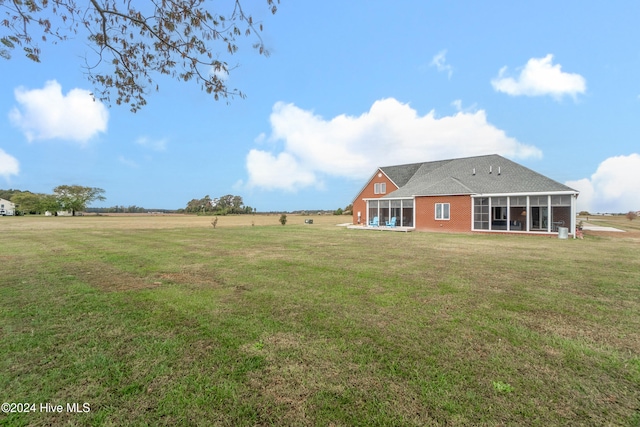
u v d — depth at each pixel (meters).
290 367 3.25
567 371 3.20
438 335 4.09
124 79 5.18
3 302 5.57
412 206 26.48
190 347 3.72
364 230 26.22
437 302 5.55
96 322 4.58
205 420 2.42
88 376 3.06
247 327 4.37
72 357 3.46
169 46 4.77
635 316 4.86
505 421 2.41
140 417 2.46
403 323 4.52
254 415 2.48
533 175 23.02
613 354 3.59
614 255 11.33
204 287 6.66
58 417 2.45
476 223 22.55
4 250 12.98
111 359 3.41
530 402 2.66
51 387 2.87
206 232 24.09
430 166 34.66
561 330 4.29
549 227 19.86
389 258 10.59
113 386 2.89
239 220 57.97
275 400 2.68
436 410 2.54
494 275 7.83
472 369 3.22
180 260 10.24
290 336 4.05
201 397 2.72
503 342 3.89
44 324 4.49
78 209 96.56
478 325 4.45
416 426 2.35
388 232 23.59
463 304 5.44
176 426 2.36
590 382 2.99
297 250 12.79
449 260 10.16
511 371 3.18
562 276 7.73
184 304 5.45
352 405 2.61
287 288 6.55
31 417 2.44
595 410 2.56
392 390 2.83
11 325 4.45
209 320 4.66
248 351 3.62
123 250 12.90
